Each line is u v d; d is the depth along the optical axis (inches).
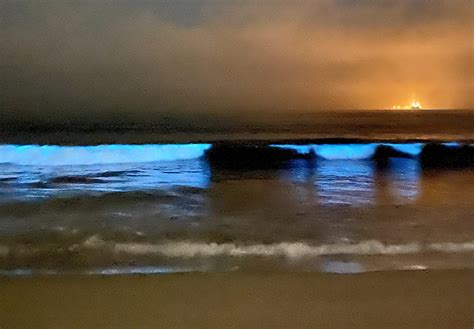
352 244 197.0
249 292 149.9
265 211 258.5
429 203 279.6
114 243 198.4
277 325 129.0
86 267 171.3
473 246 195.8
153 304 141.6
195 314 135.3
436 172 409.7
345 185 343.0
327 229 221.1
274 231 217.8
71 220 235.3
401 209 262.7
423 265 173.2
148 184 343.6
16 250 189.3
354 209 263.6
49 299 144.5
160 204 274.8
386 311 136.6
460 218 243.1
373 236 209.8
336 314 135.3
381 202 281.4
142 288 152.7
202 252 187.8
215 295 147.7
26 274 163.6
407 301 142.8
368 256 183.3
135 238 205.2
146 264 174.2
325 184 347.6
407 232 216.1
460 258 180.7
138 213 250.8
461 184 346.9
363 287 153.3
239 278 160.7
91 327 128.0
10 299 144.1
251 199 290.7
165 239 203.9
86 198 291.3
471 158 493.4
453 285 154.4
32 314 135.0
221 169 424.8
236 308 139.3
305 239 205.0
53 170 409.4
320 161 479.5
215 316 134.4
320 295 147.6
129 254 184.9
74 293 148.6
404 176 386.9
